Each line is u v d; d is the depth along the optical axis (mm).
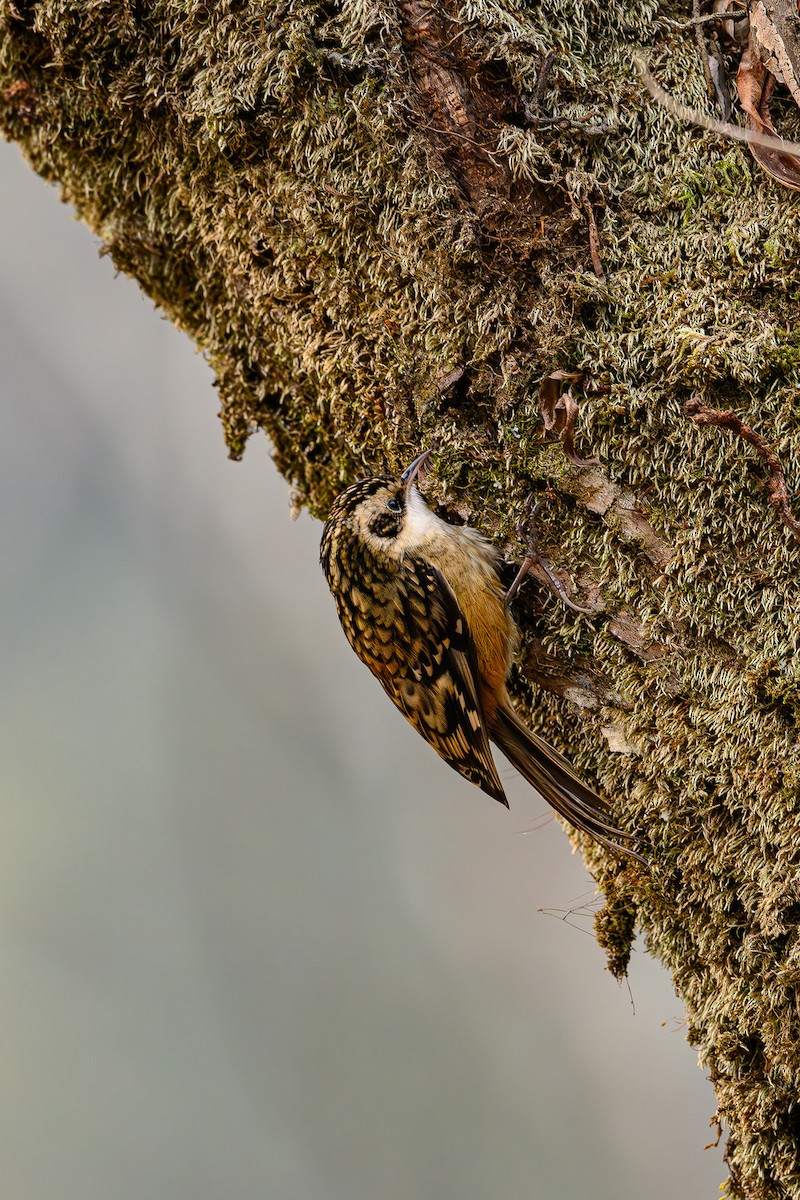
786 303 4801
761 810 4902
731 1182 5223
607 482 5121
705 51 5109
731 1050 5133
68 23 5547
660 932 5449
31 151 6430
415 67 5066
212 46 5320
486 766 6289
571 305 5020
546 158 4957
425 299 5281
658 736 5242
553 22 5090
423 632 6418
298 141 5320
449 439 5520
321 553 6789
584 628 5453
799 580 4770
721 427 4816
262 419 6789
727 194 4922
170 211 6184
